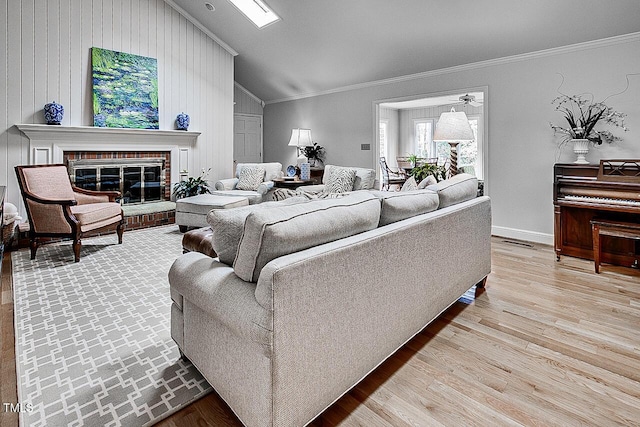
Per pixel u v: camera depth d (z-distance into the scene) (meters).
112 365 1.86
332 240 1.52
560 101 4.08
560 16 3.68
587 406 1.57
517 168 4.47
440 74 5.14
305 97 7.17
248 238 1.34
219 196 4.98
